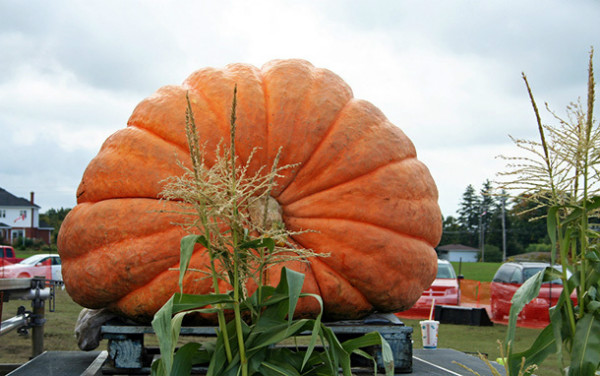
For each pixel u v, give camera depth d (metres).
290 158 3.95
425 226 4.21
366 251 3.89
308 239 3.91
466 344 8.66
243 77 4.16
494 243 82.12
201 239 2.41
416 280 4.15
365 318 4.28
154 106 4.05
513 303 2.49
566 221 2.49
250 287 3.66
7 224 77.75
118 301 3.92
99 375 3.73
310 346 2.30
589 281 2.48
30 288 5.81
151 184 3.82
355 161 3.98
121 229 3.78
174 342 2.25
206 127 3.91
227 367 2.42
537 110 2.41
